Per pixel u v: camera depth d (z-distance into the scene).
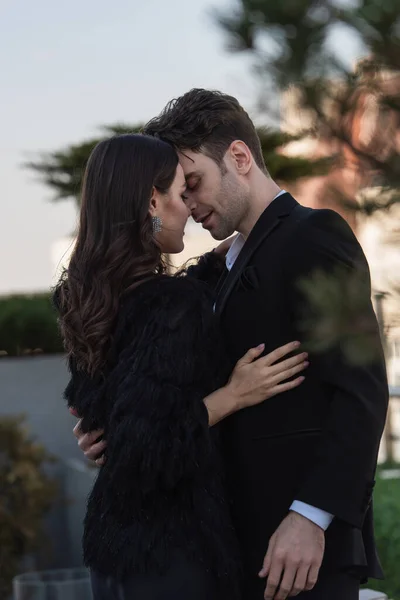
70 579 4.88
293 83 1.00
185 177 2.19
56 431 7.40
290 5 0.96
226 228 2.23
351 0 0.96
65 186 6.48
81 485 6.46
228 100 2.21
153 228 2.10
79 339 2.05
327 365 1.90
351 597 2.03
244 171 2.19
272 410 2.01
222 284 2.37
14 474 6.48
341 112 1.02
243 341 2.06
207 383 1.96
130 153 2.09
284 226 2.05
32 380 7.39
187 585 1.88
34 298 8.26
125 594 1.92
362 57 1.00
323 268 1.88
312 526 1.90
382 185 1.02
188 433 1.83
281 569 1.91
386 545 3.98
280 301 2.00
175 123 2.20
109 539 1.94
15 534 6.41
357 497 1.87
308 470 1.96
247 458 2.04
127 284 2.03
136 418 1.82
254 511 2.03
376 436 1.88
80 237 2.12
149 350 1.88
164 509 1.90
